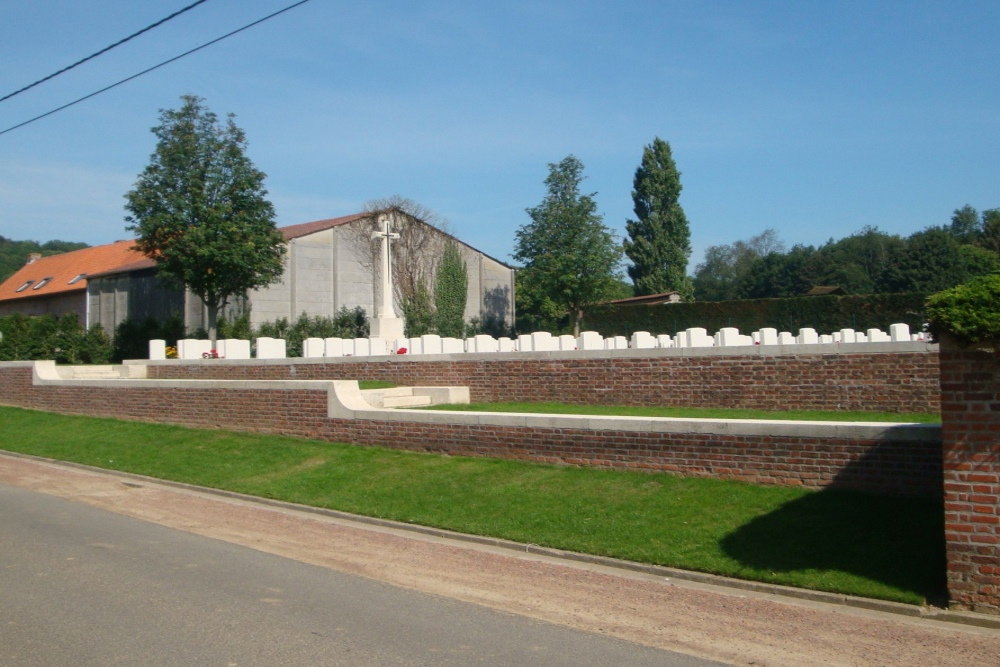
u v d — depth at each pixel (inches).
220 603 291.0
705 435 414.6
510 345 956.0
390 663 233.5
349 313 1648.6
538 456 479.8
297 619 273.7
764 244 3873.0
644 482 422.9
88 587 309.9
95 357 1466.5
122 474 617.6
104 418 824.9
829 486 377.4
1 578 322.0
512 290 2048.5
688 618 280.4
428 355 783.7
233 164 1353.3
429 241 1814.7
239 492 529.0
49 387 906.7
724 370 625.0
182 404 743.1
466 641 254.5
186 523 444.5
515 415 492.1
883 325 1489.9
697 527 365.7
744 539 346.9
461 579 330.6
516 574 338.3
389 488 487.5
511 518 411.8
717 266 3983.8
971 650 249.0
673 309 1675.7
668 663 238.4
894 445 361.4
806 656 244.8
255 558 363.9
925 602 284.2
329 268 1690.5
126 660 233.6
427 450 542.3
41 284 2234.3
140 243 1344.7
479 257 1969.7
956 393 279.6
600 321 1749.5
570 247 1740.9
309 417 628.1
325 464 556.7
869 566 310.5
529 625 272.1
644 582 325.7
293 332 1507.1
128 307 1776.6
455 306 1813.5
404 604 294.5
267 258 1376.7
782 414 569.3
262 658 236.2
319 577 331.9
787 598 303.9
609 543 366.0
